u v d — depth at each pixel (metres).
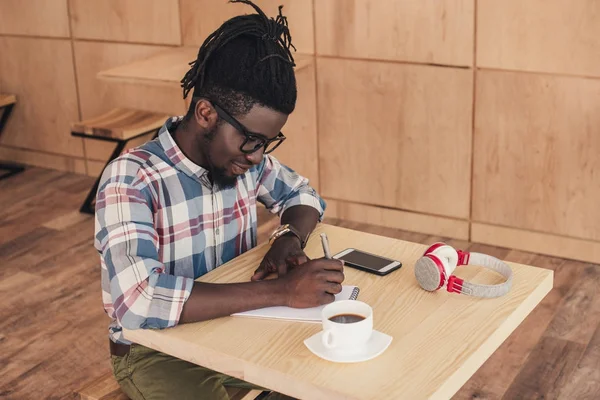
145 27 4.23
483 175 3.58
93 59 4.48
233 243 1.98
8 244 3.88
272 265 1.82
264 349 1.50
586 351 2.79
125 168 1.76
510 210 3.57
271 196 2.09
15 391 2.72
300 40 3.81
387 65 3.63
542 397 2.57
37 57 4.68
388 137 3.75
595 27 3.12
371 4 3.57
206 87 1.69
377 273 1.77
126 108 4.42
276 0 3.79
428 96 3.58
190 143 1.80
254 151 1.71
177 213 1.84
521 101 3.38
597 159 3.30
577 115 3.29
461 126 3.55
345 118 3.83
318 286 1.62
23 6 4.60
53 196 4.48
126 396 1.88
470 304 1.64
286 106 1.68
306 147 4.00
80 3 4.39
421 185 3.75
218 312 1.61
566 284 3.27
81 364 2.87
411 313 1.60
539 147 3.41
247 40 1.66
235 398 1.87
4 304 3.30
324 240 1.75
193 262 1.90
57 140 4.82
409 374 1.40
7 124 4.97
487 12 3.32
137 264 1.63
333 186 4.00
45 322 3.15
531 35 3.26
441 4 3.41
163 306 1.59
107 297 1.81
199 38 4.09
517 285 1.71
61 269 3.61
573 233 3.46
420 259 1.69
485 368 2.73
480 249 3.63
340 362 1.43
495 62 3.38
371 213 3.93
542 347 2.83
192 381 1.82
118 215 1.69
